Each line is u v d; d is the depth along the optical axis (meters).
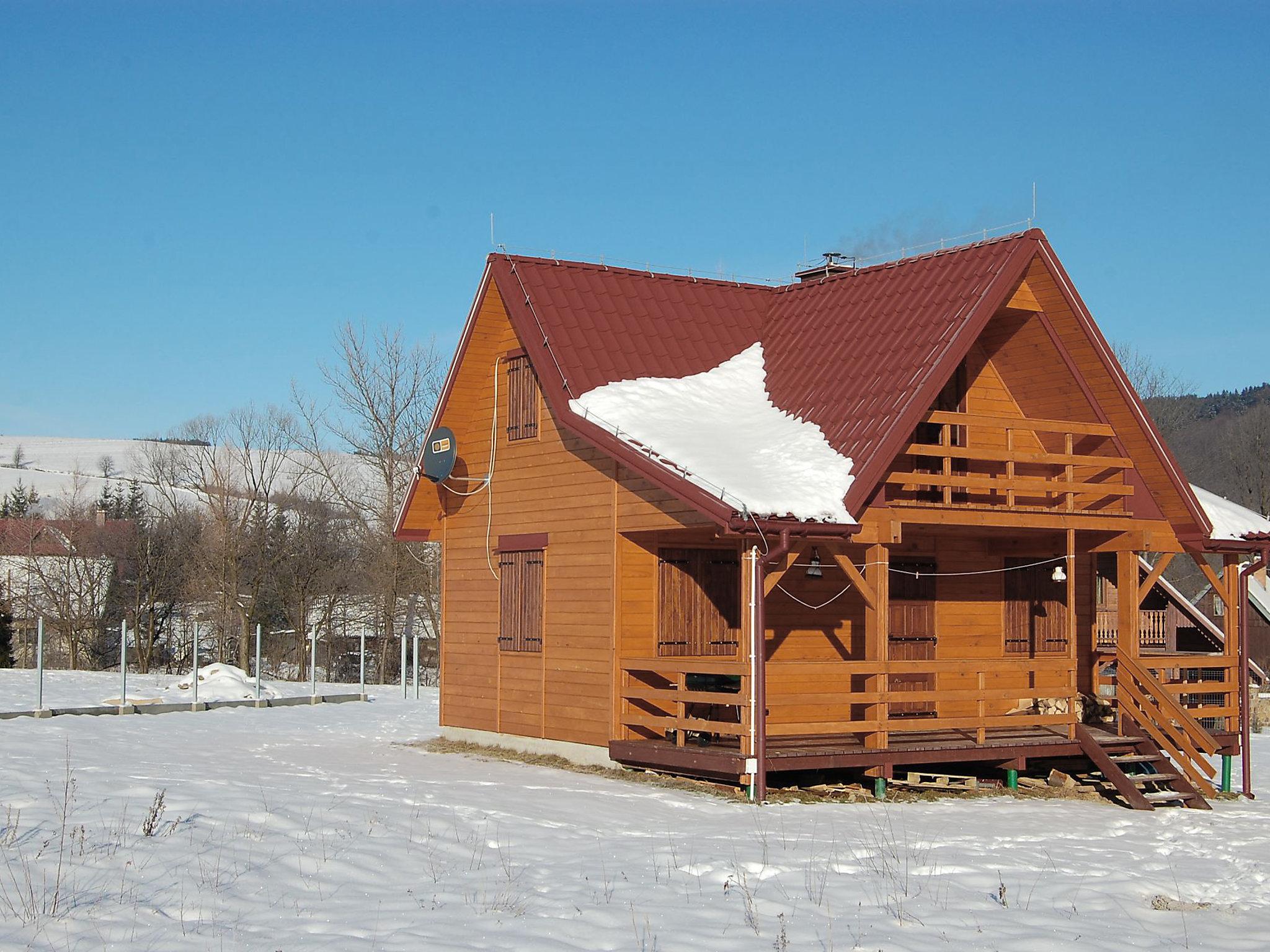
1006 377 20.78
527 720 20.31
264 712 28.31
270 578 56.12
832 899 10.94
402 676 33.12
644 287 21.06
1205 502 21.44
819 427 17.86
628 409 18.22
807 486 16.36
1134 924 10.63
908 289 19.38
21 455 109.00
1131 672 19.66
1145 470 20.09
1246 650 20.56
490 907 10.21
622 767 18.44
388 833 12.74
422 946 9.06
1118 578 20.38
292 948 8.96
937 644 20.92
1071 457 19.08
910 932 10.01
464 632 21.98
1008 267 18.12
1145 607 35.91
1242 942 10.18
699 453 17.08
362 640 32.81
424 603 52.56
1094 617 22.17
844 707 20.09
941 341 17.66
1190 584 59.94
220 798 14.01
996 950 9.62
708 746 17.55
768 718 19.38
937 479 17.77
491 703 21.16
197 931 9.30
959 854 13.11
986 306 17.75
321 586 56.81
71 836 11.77
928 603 20.89
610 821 14.30
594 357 19.23
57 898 9.82
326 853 11.68
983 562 21.42
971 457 18.19
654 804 15.61
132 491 67.94
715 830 13.97
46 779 14.98
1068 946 9.78
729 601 19.48
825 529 16.02
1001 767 18.64
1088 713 21.16
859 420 17.44
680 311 20.97
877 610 17.25
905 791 17.83
